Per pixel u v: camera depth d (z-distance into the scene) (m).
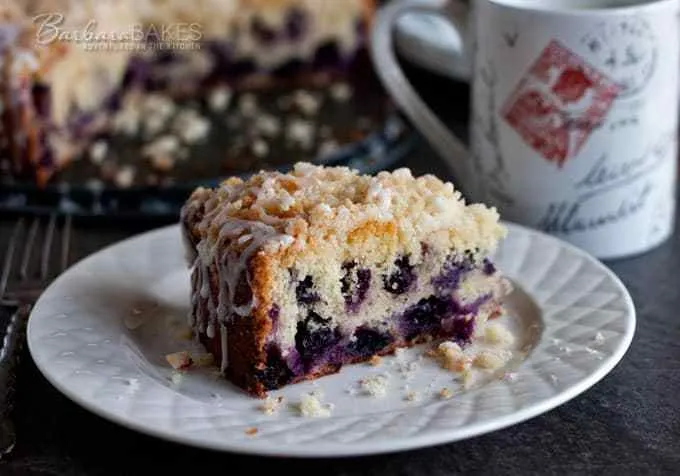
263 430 0.49
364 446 0.47
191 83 0.89
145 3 0.85
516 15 0.60
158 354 0.55
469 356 0.55
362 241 0.54
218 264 0.53
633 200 0.62
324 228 0.53
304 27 0.90
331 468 0.50
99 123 0.80
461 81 0.80
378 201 0.55
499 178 0.63
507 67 0.61
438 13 0.67
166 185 0.71
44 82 0.73
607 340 0.54
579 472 0.49
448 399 0.52
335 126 0.81
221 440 0.48
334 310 0.54
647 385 0.54
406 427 0.49
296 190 0.56
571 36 0.59
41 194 0.70
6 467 0.50
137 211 0.69
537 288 0.58
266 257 0.52
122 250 0.61
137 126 0.81
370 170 0.73
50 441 0.51
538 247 0.60
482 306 0.57
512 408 0.49
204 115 0.84
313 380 0.54
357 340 0.55
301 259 0.53
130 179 0.73
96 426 0.52
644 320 0.59
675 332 0.58
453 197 0.57
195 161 0.76
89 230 0.68
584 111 0.60
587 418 0.52
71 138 0.77
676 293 0.61
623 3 0.62
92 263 0.60
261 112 0.84
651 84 0.60
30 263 0.64
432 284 0.56
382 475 0.49
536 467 0.50
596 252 0.63
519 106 0.61
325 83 0.92
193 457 0.50
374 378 0.54
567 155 0.61
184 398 0.51
